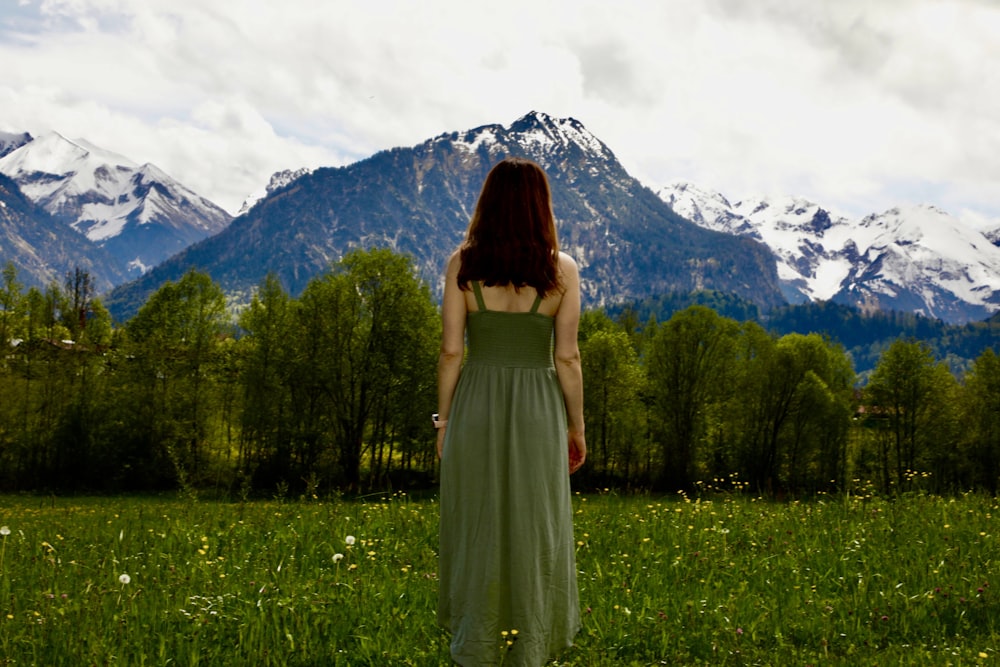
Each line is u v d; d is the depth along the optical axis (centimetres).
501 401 418
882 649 495
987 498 1014
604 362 5669
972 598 564
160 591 554
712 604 548
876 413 5591
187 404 5256
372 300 4978
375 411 5112
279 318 5084
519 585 409
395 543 736
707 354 5991
